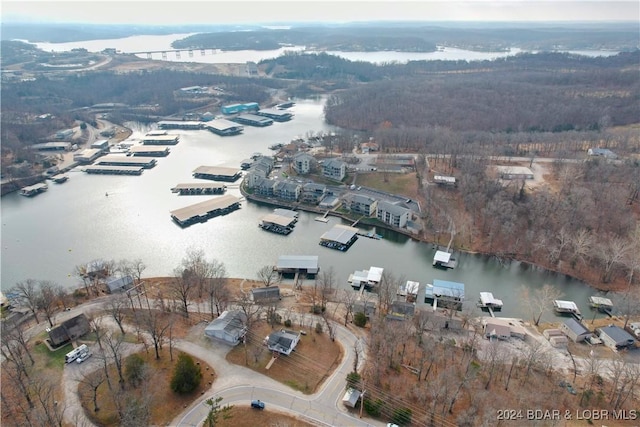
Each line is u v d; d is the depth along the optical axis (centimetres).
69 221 19838
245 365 10131
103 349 10094
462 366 10256
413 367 10212
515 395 9369
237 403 9056
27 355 10375
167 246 17650
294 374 9906
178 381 9100
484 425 7912
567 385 9962
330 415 8831
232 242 17950
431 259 16738
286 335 10794
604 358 11200
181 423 8606
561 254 16312
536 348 10806
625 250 14812
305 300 13438
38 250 17312
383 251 17300
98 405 8925
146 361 10138
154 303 13050
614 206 17262
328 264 16300
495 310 13725
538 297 14138
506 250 16850
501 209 17475
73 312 12450
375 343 10638
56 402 9006
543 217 17212
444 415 8769
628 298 13325
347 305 12600
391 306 12875
